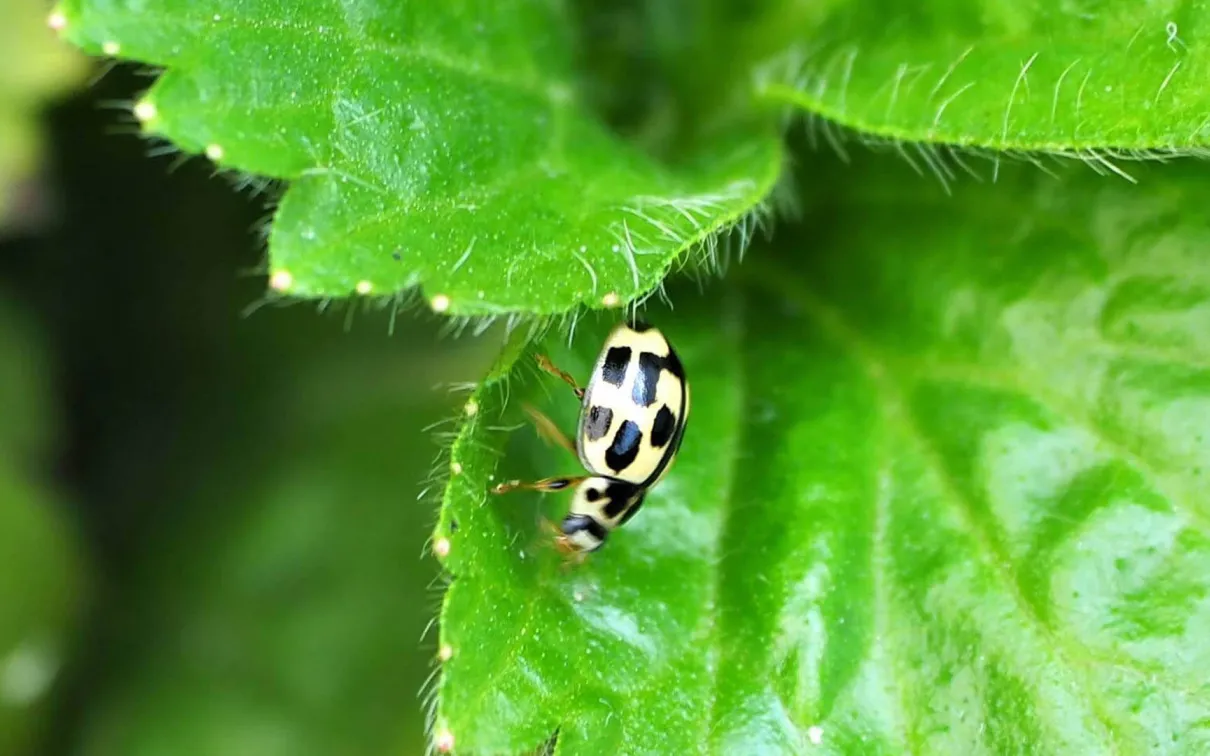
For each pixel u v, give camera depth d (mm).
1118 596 48
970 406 50
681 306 52
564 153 50
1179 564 48
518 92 50
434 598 47
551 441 47
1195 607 47
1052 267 50
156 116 45
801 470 50
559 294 45
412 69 48
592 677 47
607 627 48
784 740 47
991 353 50
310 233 45
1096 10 48
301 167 45
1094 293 50
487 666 46
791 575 49
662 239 46
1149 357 49
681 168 53
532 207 47
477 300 45
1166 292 49
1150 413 49
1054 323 50
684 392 47
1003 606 48
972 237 51
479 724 46
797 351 52
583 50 54
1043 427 49
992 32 49
